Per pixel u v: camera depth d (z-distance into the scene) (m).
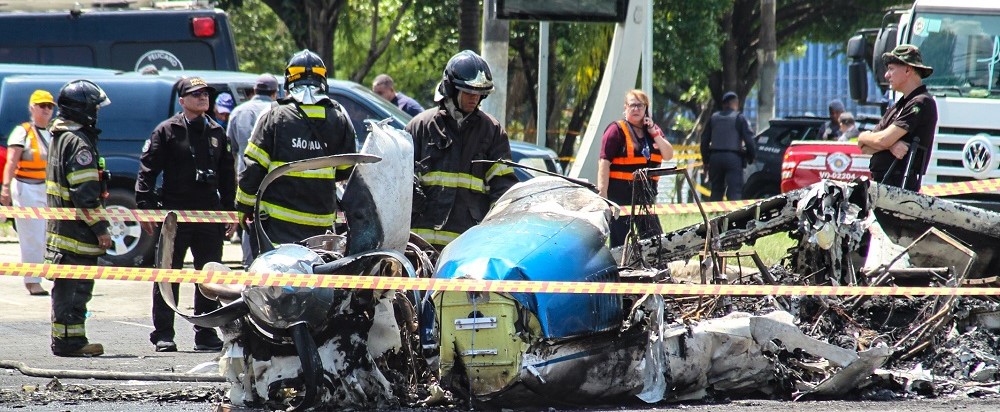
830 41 86.19
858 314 16.81
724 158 43.72
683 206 22.72
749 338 14.54
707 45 70.19
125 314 25.70
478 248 13.93
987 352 15.94
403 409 13.84
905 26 32.41
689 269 18.34
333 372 13.71
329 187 16.80
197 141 21.41
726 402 14.55
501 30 30.64
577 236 14.33
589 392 13.91
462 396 13.88
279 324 13.39
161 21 40.72
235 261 35.06
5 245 38.62
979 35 31.44
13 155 27.83
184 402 14.89
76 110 20.03
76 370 17.80
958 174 31.00
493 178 17.69
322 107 16.77
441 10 69.69
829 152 39.06
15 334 22.36
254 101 24.16
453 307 13.55
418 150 17.58
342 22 74.81
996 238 16.92
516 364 13.41
